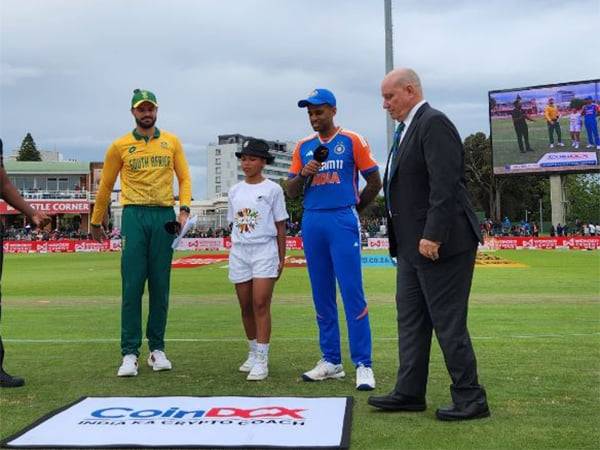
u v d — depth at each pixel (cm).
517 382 437
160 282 507
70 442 311
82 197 5772
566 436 319
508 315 811
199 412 362
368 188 473
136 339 493
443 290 352
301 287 1303
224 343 630
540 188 6681
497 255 2609
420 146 359
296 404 380
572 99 3597
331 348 467
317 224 459
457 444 308
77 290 1290
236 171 14100
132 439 314
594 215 6725
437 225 339
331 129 468
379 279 1474
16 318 836
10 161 7075
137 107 500
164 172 512
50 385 445
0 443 311
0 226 477
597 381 440
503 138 3772
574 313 832
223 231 4544
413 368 370
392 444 308
